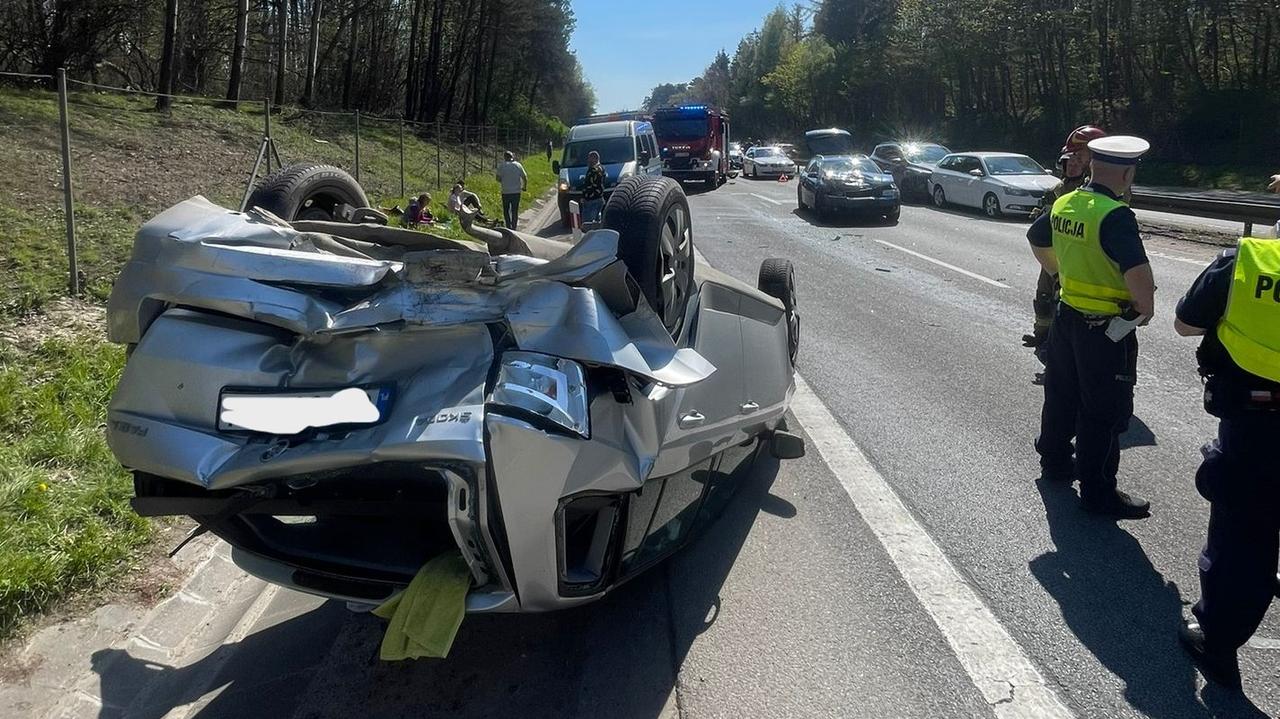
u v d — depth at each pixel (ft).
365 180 66.49
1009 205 64.85
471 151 121.29
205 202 10.43
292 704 10.48
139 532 13.47
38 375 18.31
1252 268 9.88
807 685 10.48
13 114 48.52
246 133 65.41
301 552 10.18
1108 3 131.44
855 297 33.47
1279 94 112.68
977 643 11.19
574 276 9.68
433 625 9.02
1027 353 24.98
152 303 9.61
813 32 285.02
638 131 75.05
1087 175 20.51
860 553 13.56
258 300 9.19
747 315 14.64
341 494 9.32
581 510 9.69
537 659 11.20
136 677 10.91
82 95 62.85
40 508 13.32
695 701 10.26
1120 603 12.04
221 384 9.15
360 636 11.85
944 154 86.22
